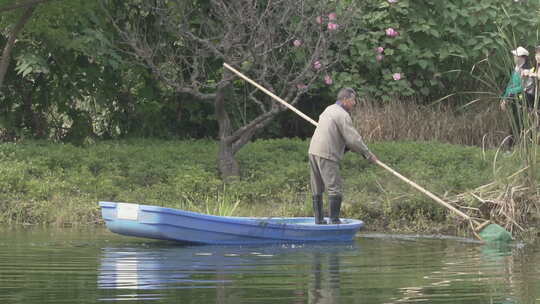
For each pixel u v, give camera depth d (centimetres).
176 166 6347
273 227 4438
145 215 4266
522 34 8262
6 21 6831
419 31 8225
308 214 5372
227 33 5944
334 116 4756
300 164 6525
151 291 2917
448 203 5228
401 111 7788
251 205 5634
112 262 3619
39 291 2914
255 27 5831
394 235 4869
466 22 8288
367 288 2994
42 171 6097
